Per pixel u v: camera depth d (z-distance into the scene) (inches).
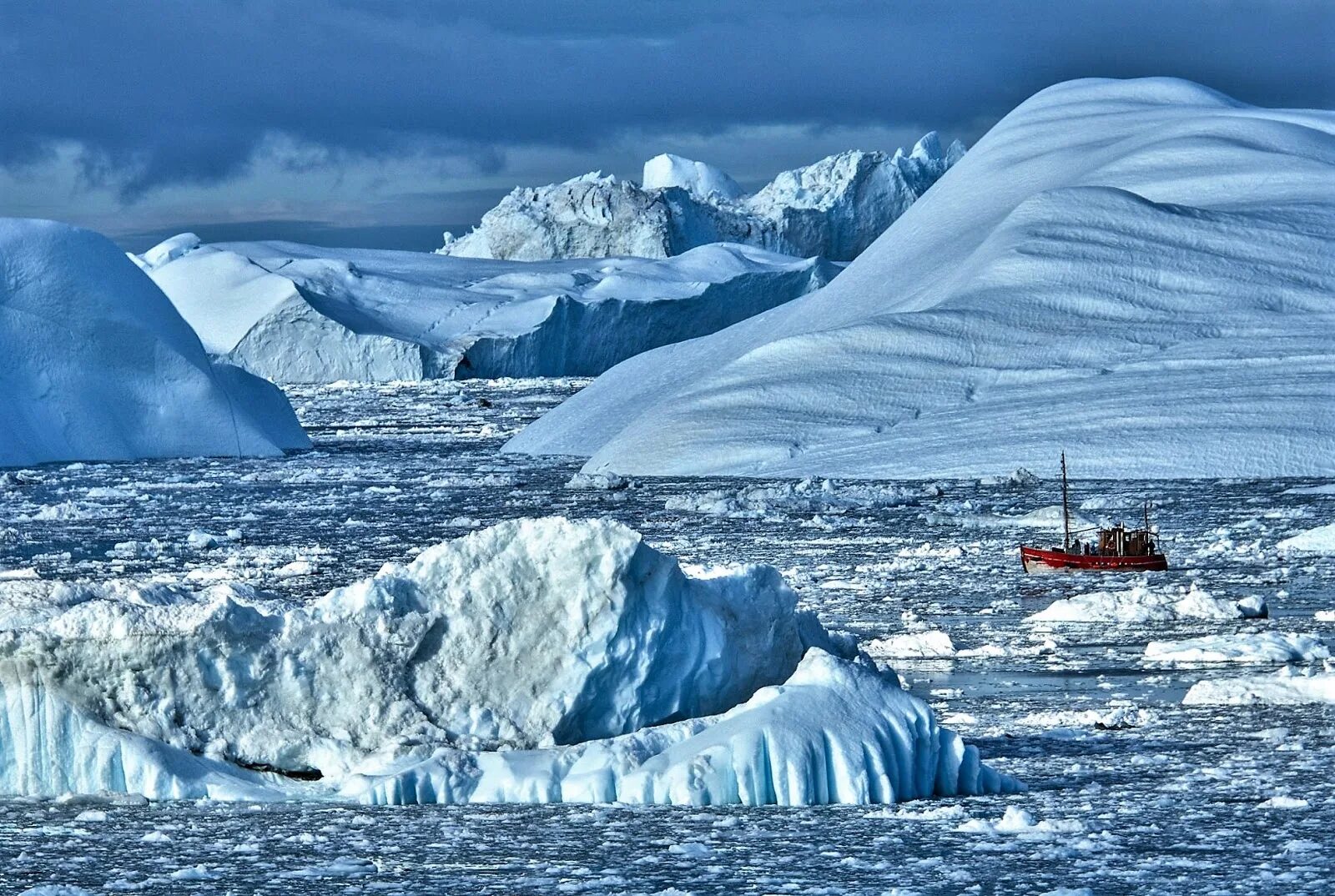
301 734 1133.7
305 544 3833.7
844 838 919.0
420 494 5374.0
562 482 5787.4
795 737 1060.5
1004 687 1769.2
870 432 6190.9
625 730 1187.3
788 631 1261.1
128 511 4813.0
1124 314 6934.1
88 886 809.5
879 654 2050.9
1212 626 2287.2
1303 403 5802.2
